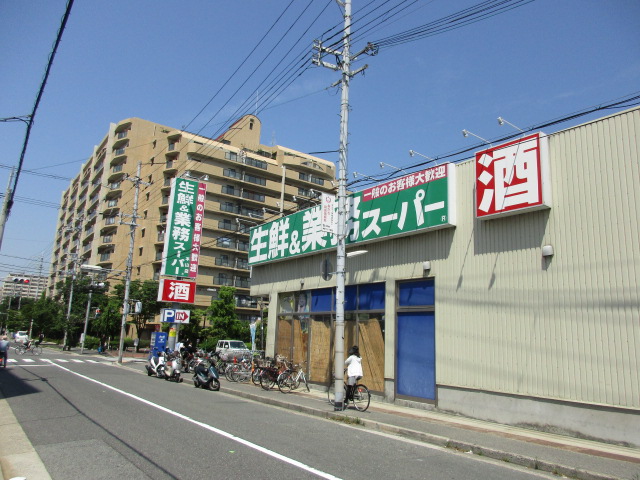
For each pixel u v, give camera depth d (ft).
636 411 27.20
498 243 36.63
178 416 32.99
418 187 43.21
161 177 184.03
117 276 191.01
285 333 61.82
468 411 36.50
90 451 22.86
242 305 183.62
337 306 40.91
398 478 19.95
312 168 212.64
